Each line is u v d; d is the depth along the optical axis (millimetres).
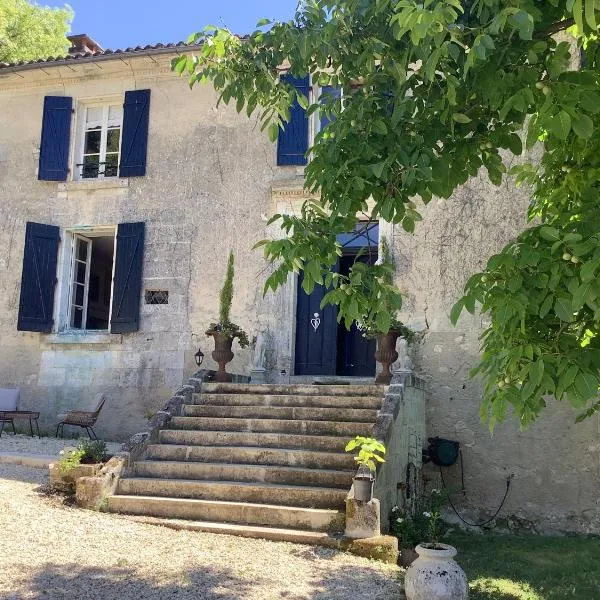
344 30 4172
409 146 3693
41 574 4402
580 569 6016
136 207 10844
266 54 4602
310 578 4691
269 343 9930
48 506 6145
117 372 10406
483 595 4949
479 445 8391
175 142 10852
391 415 6754
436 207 9109
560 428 8148
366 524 5527
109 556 4898
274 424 7422
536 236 3082
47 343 10781
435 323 8828
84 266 11625
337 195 3822
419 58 3732
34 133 11531
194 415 8000
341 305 3701
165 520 5977
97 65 11164
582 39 3875
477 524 8219
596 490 7922
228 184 10500
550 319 3232
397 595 4473
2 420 10000
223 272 10281
